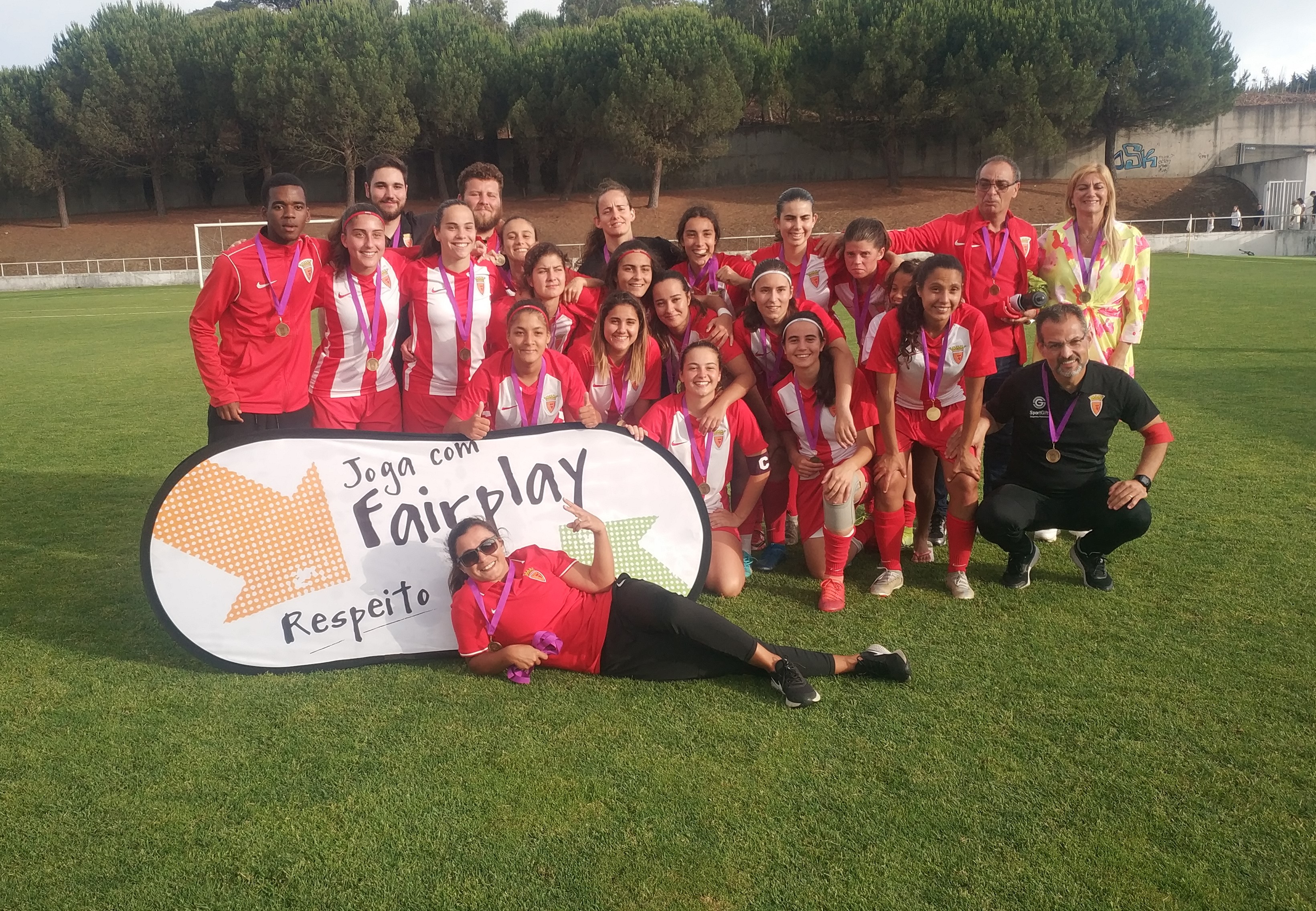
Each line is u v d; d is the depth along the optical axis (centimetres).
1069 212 510
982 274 507
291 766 293
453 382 474
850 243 480
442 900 233
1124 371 507
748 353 484
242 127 4428
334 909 231
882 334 436
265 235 439
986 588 440
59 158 4356
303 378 458
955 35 3800
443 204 461
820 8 3997
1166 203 4175
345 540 380
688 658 346
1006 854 246
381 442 391
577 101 4050
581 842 254
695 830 258
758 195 4575
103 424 872
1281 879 236
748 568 466
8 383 1127
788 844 251
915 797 271
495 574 344
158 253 4194
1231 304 1617
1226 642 369
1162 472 616
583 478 411
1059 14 3731
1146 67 3831
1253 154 4369
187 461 365
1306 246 3159
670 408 445
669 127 4041
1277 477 596
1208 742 297
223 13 5184
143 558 360
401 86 4062
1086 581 437
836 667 344
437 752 300
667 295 457
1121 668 349
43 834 261
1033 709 321
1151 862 242
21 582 462
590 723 318
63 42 4291
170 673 362
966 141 4553
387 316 460
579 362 461
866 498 490
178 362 1308
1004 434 507
